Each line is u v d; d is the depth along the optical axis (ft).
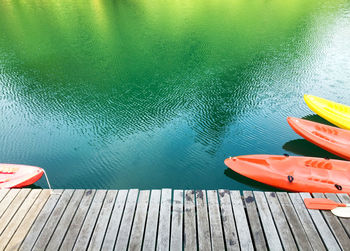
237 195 19.93
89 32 87.81
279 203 19.16
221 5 120.67
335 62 62.75
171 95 51.11
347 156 31.65
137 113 45.39
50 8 118.73
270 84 54.13
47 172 33.09
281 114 44.11
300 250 15.96
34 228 17.67
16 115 44.80
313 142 34.06
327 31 82.94
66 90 53.26
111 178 32.14
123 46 76.48
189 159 34.78
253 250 16.08
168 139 38.65
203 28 90.17
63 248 16.29
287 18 97.91
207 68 62.49
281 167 28.60
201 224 17.75
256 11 108.78
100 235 17.04
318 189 25.73
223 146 37.01
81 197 19.95
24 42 78.89
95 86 54.85
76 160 35.04
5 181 27.48
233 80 56.49
